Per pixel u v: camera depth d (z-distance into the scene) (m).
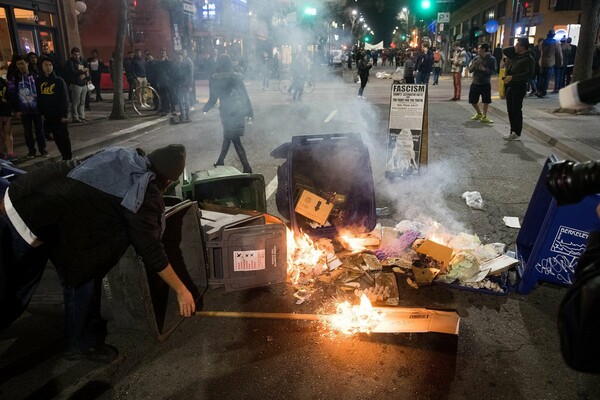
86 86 12.94
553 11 26.61
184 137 11.08
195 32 32.44
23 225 2.53
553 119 11.28
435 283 3.92
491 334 3.28
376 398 2.71
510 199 6.07
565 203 1.44
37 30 15.94
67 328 2.98
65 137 8.20
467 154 8.52
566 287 3.71
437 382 2.82
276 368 2.96
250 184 4.80
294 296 3.77
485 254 4.21
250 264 3.73
